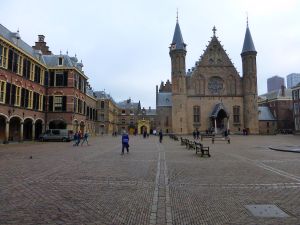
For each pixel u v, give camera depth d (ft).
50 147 95.45
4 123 121.60
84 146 102.53
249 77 222.69
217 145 106.63
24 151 78.69
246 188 32.78
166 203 26.61
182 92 219.00
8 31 128.67
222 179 38.19
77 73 161.89
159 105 277.85
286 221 21.57
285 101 302.04
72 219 22.03
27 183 34.94
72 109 152.46
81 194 29.81
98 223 21.17
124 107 403.95
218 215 23.09
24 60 130.41
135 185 34.35
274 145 105.09
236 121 224.12
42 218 22.18
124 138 74.49
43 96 151.02
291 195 29.50
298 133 246.27
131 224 21.04
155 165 51.80
